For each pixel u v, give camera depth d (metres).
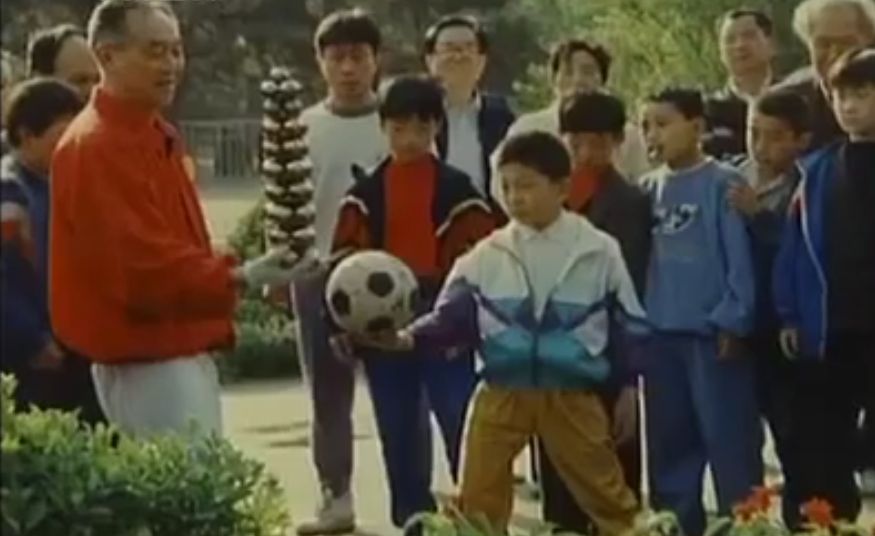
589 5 31.62
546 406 9.88
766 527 8.73
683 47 29.64
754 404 10.88
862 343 10.39
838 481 10.70
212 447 8.32
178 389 8.76
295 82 10.08
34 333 9.62
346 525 12.45
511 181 9.88
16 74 11.43
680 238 10.80
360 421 16.72
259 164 11.62
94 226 8.53
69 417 8.09
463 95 12.57
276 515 8.41
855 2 11.34
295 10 37.34
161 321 8.71
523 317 9.86
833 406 10.62
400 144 11.19
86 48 10.88
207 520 8.03
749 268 10.73
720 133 12.24
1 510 7.47
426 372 11.24
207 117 38.16
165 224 8.66
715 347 10.79
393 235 11.18
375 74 12.09
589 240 9.92
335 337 10.93
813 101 11.36
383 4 36.91
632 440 10.29
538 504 12.31
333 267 11.05
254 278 9.07
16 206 9.64
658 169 11.15
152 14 8.65
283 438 17.28
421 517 9.34
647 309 10.88
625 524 9.88
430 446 11.49
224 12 37.19
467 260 10.07
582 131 10.78
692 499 10.98
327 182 11.95
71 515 7.70
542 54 37.59
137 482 7.92
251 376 22.42
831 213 10.37
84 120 8.70
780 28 24.95
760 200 10.86
